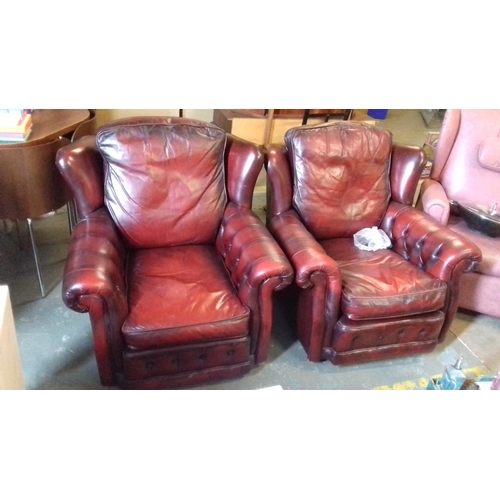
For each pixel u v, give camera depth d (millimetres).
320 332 2053
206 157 2125
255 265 1830
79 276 1617
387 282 2070
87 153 2012
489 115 2600
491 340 2436
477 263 2094
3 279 2463
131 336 1712
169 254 2137
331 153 2295
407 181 2445
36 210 2146
